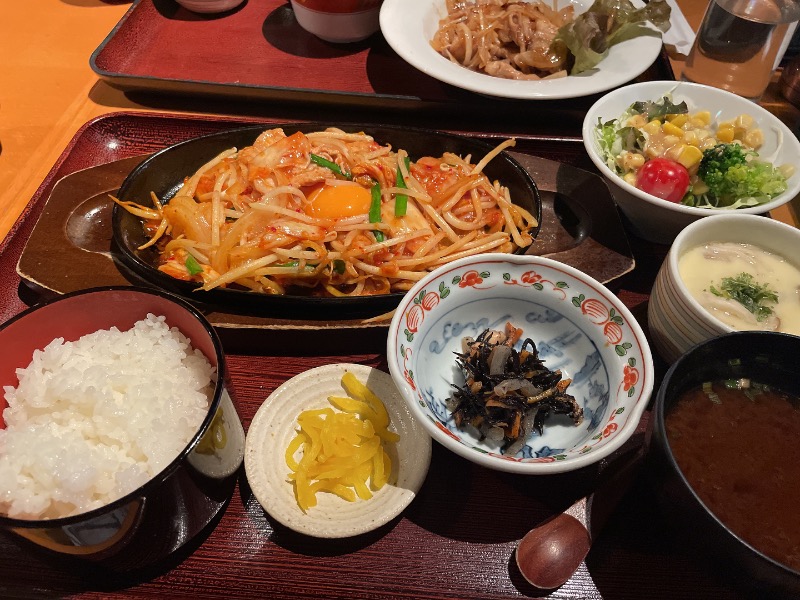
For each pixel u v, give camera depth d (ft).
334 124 1.35
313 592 0.85
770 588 0.74
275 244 1.16
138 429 0.83
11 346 0.88
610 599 0.85
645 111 1.36
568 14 1.79
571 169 1.35
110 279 1.13
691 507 0.76
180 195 1.25
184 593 0.85
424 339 0.99
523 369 0.97
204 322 0.88
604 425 0.89
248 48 1.71
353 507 0.89
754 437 0.87
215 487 0.85
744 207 1.21
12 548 0.87
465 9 1.79
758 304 1.03
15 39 1.74
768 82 1.64
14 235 1.22
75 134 1.37
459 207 1.28
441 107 1.51
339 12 1.60
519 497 0.94
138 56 1.66
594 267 1.17
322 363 1.11
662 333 1.03
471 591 0.86
